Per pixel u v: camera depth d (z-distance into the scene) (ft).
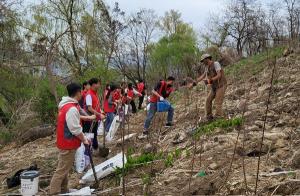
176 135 30.55
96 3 75.25
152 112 35.17
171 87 35.88
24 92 70.85
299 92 34.06
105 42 71.20
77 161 27.35
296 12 70.44
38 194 23.86
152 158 26.00
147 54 132.57
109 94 37.68
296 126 25.85
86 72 68.74
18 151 41.45
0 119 68.03
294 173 18.92
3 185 28.60
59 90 61.41
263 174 19.38
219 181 20.04
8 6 74.08
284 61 49.01
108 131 37.22
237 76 55.52
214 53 90.53
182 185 21.08
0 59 73.36
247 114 30.32
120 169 24.99
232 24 121.49
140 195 21.08
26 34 74.33
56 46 73.05
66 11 74.18
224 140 25.44
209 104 33.01
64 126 21.80
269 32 57.88
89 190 22.13
